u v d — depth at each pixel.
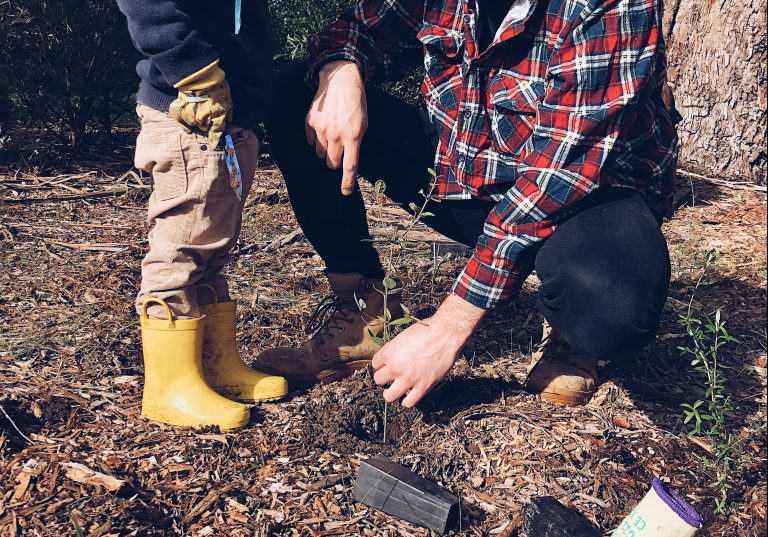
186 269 1.57
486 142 1.68
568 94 1.47
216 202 1.55
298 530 1.37
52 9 3.70
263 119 1.71
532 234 1.49
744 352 2.17
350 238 1.79
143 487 1.43
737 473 1.63
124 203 3.21
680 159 4.33
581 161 1.48
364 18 1.70
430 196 1.71
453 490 1.51
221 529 1.36
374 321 1.80
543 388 1.80
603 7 1.45
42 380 1.75
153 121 1.51
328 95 1.62
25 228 2.77
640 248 1.49
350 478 1.50
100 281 2.32
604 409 1.80
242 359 1.90
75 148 3.96
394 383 1.50
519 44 1.60
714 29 4.14
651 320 1.50
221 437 1.58
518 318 2.21
